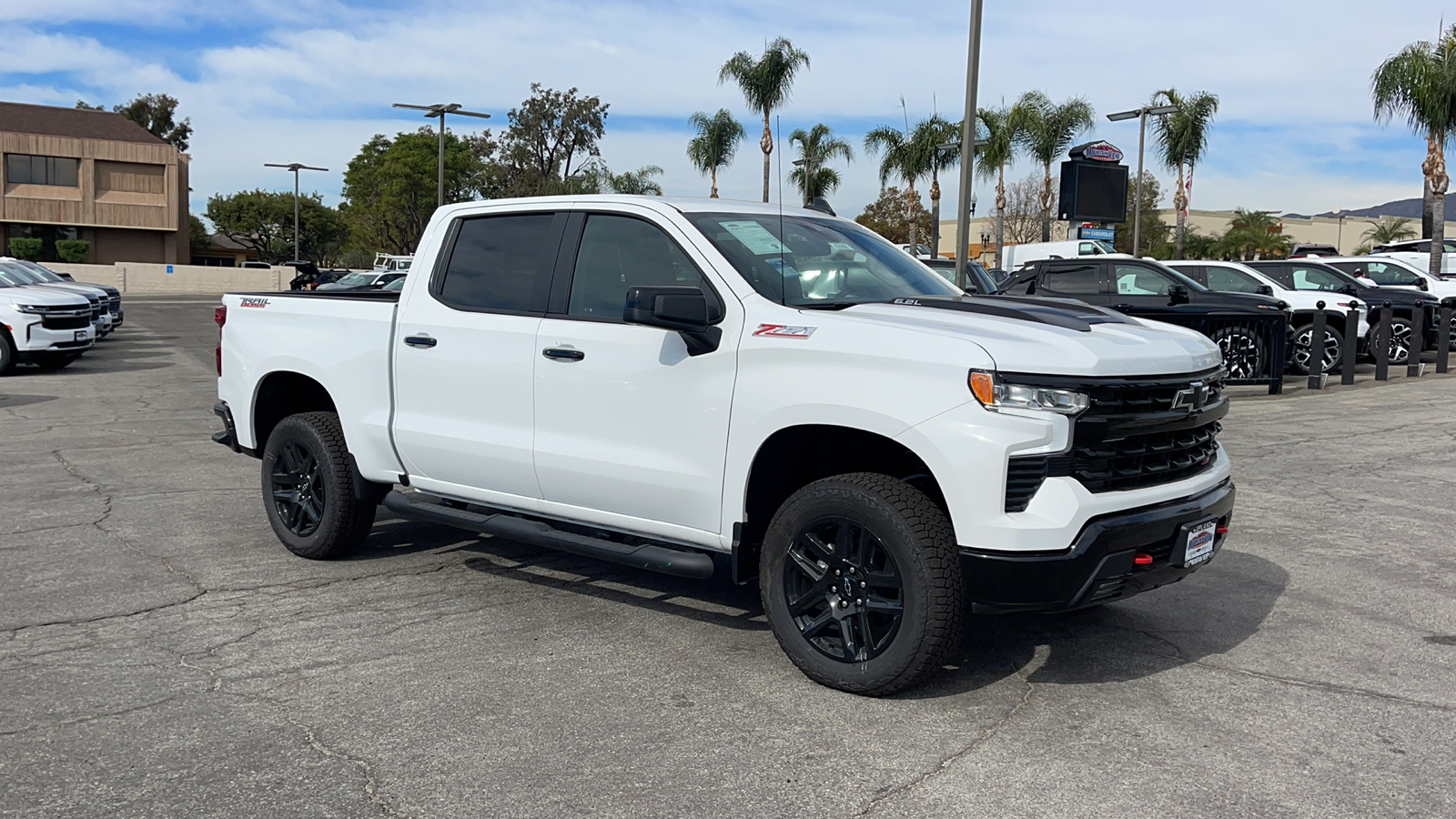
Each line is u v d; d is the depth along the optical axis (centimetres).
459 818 316
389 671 434
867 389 388
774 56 2991
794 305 432
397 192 6306
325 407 630
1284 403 1280
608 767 349
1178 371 405
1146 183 6259
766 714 391
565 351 470
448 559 609
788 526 415
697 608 519
